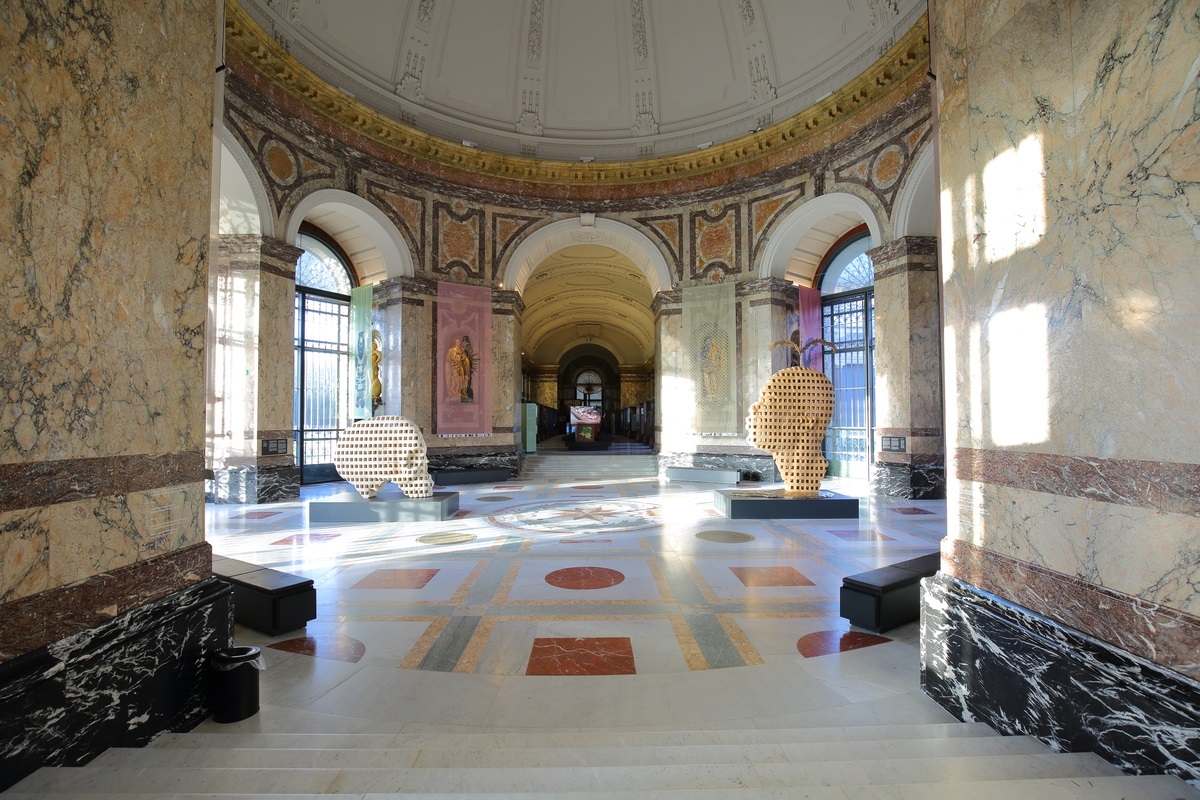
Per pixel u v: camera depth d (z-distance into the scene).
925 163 10.17
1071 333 2.47
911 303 10.49
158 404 2.79
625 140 14.66
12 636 2.09
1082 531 2.41
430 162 13.48
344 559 6.36
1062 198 2.53
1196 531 1.97
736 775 2.00
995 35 2.93
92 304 2.44
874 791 1.79
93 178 2.45
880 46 11.18
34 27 2.21
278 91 10.62
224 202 10.16
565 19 14.08
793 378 9.10
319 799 1.75
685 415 14.32
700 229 14.24
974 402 3.07
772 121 13.29
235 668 2.95
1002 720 2.71
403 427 8.77
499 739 2.63
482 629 4.34
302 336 13.40
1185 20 2.00
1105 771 2.13
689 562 6.24
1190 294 2.00
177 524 2.89
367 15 12.14
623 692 3.33
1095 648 2.29
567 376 37.09
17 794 1.90
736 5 13.15
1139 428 2.18
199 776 2.05
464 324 13.77
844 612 4.46
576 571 5.89
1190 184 1.99
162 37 2.84
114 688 2.45
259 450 10.14
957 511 3.19
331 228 13.47
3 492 2.07
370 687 3.39
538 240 14.52
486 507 9.92
